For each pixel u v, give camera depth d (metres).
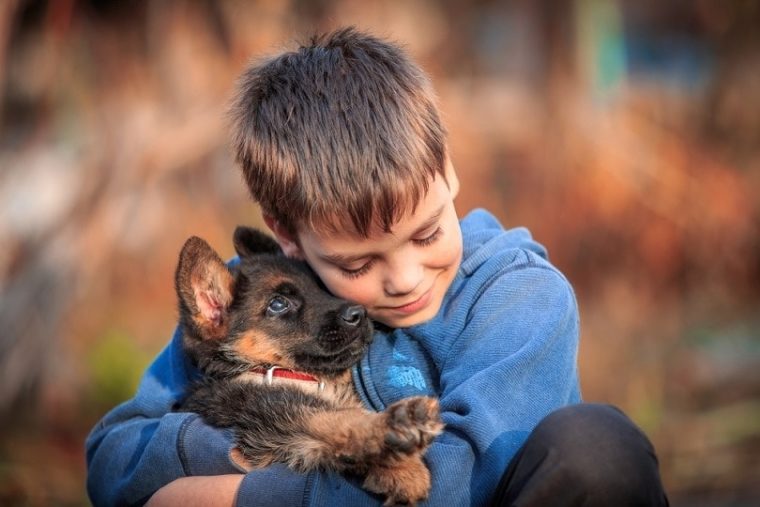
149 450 5.18
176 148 13.12
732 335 13.41
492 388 4.69
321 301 5.93
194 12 13.61
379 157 4.68
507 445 4.61
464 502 4.55
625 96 16.66
